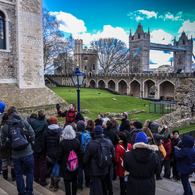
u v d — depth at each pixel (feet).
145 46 303.89
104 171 13.52
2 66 41.88
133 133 16.85
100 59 194.70
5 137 14.53
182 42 357.82
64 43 114.42
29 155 14.28
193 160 15.56
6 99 40.29
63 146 14.07
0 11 40.91
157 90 141.59
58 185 17.22
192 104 58.59
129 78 160.35
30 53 45.50
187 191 15.72
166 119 51.78
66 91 109.19
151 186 11.36
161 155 18.06
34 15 45.75
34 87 46.75
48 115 46.06
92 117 56.13
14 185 16.93
